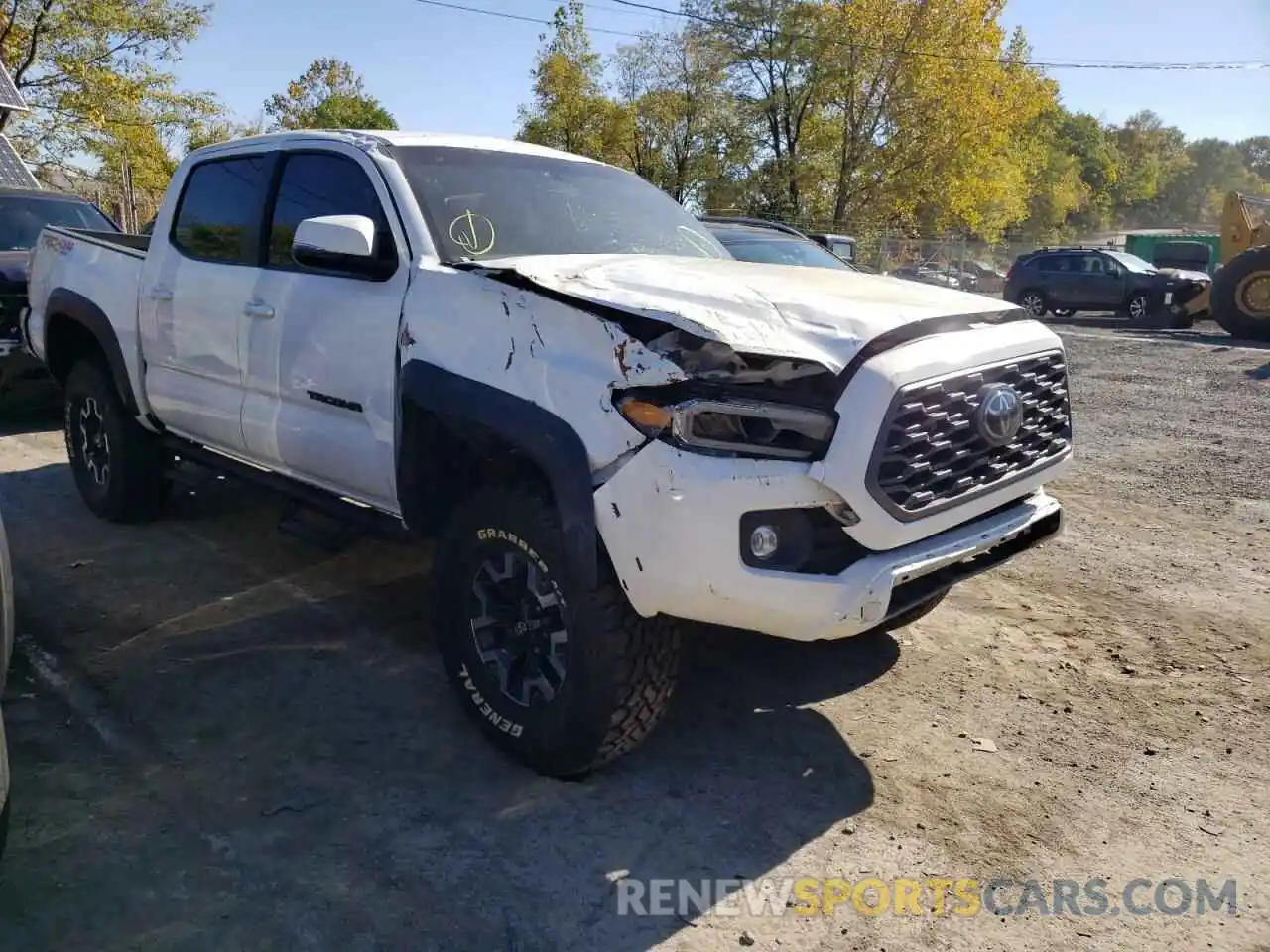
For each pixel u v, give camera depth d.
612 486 2.75
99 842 2.83
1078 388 11.17
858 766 3.38
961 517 3.04
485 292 3.14
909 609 3.07
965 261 32.38
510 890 2.70
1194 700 3.89
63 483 6.39
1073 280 21.88
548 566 2.99
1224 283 16.45
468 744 3.43
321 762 3.29
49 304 5.54
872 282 3.56
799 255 8.80
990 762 3.42
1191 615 4.74
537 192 4.06
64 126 22.48
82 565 4.96
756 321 2.78
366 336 3.55
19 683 3.75
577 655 2.95
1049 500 3.55
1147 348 15.24
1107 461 7.73
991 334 3.15
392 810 3.04
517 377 2.98
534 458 2.89
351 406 3.65
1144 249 31.98
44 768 3.20
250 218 4.29
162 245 4.79
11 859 2.74
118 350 5.01
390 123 49.97
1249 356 14.15
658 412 2.68
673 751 3.44
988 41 37.31
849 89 38.19
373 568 5.05
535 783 3.21
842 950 2.52
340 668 3.95
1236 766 3.42
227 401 4.35
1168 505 6.56
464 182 3.86
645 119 43.12
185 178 4.78
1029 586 5.10
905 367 2.78
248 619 4.40
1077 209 81.69
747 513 2.66
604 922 2.59
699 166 43.03
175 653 4.05
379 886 2.70
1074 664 4.20
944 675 4.07
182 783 3.14
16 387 7.69
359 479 3.73
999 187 40.97
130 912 2.56
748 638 4.39
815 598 2.71
